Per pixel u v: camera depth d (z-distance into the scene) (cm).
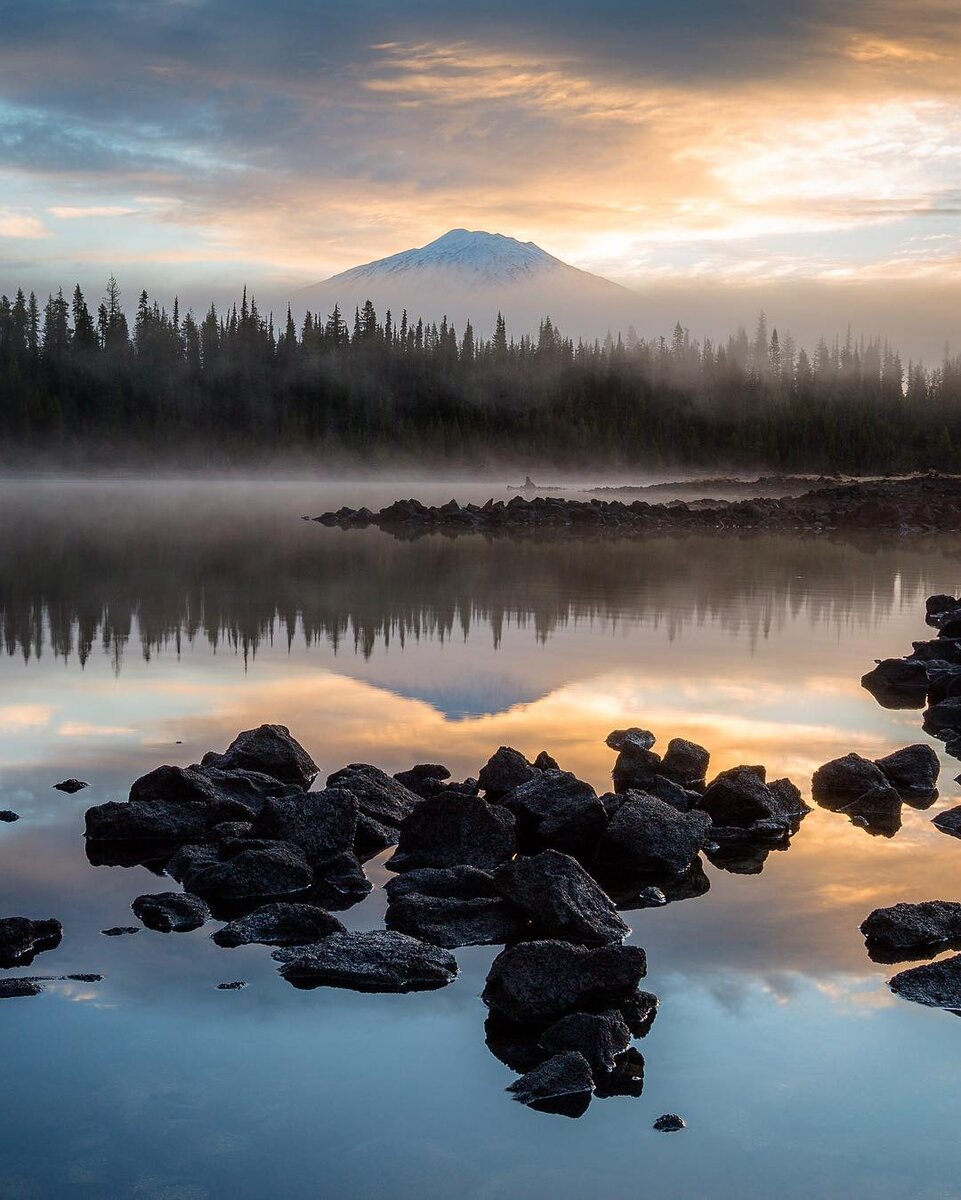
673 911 860
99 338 14812
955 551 4238
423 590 2720
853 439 15188
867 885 915
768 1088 612
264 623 2159
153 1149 553
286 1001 708
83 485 11050
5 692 1534
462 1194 523
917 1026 677
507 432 14938
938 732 1407
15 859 945
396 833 1036
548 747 1289
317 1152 553
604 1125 578
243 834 984
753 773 1107
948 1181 537
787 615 2381
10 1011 685
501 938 819
